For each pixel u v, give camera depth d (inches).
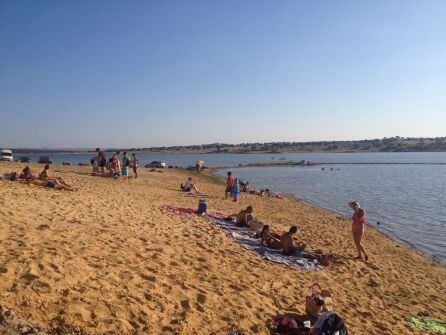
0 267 243.1
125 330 212.8
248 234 541.6
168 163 4237.2
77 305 222.7
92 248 328.5
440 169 3100.4
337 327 253.8
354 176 2359.7
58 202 514.6
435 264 570.6
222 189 1253.1
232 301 292.2
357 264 500.1
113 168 1115.3
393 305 374.3
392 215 1013.8
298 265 439.5
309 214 923.4
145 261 333.4
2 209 397.4
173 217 565.9
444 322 344.8
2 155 1892.2
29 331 181.3
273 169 3014.3
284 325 262.5
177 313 251.3
